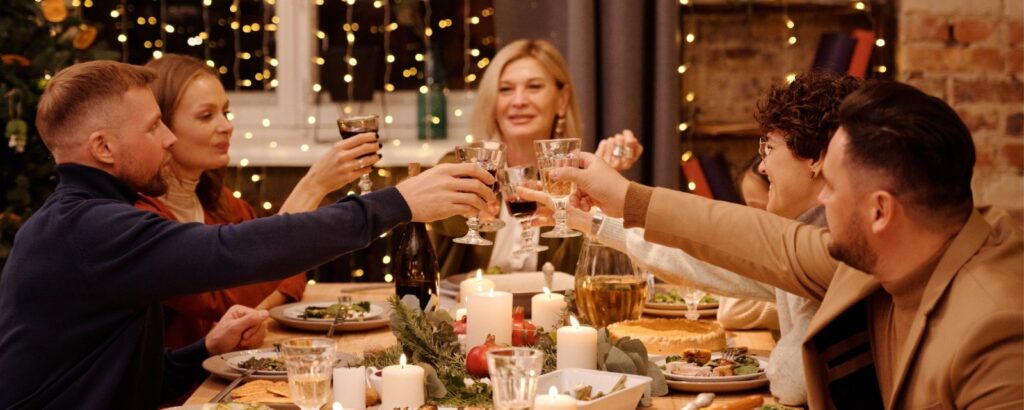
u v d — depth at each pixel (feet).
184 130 7.99
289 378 4.55
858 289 4.81
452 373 5.27
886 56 12.39
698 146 12.97
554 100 10.24
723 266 5.68
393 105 13.71
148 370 6.01
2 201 11.15
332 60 13.32
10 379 5.51
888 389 4.79
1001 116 12.13
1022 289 3.99
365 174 7.34
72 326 5.53
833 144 4.29
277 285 8.39
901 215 4.17
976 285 4.04
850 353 4.99
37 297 5.49
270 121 13.82
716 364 5.87
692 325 6.59
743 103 12.77
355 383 5.01
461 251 9.68
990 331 3.88
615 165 8.79
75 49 11.69
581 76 11.71
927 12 12.07
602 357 5.48
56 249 5.44
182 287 5.37
